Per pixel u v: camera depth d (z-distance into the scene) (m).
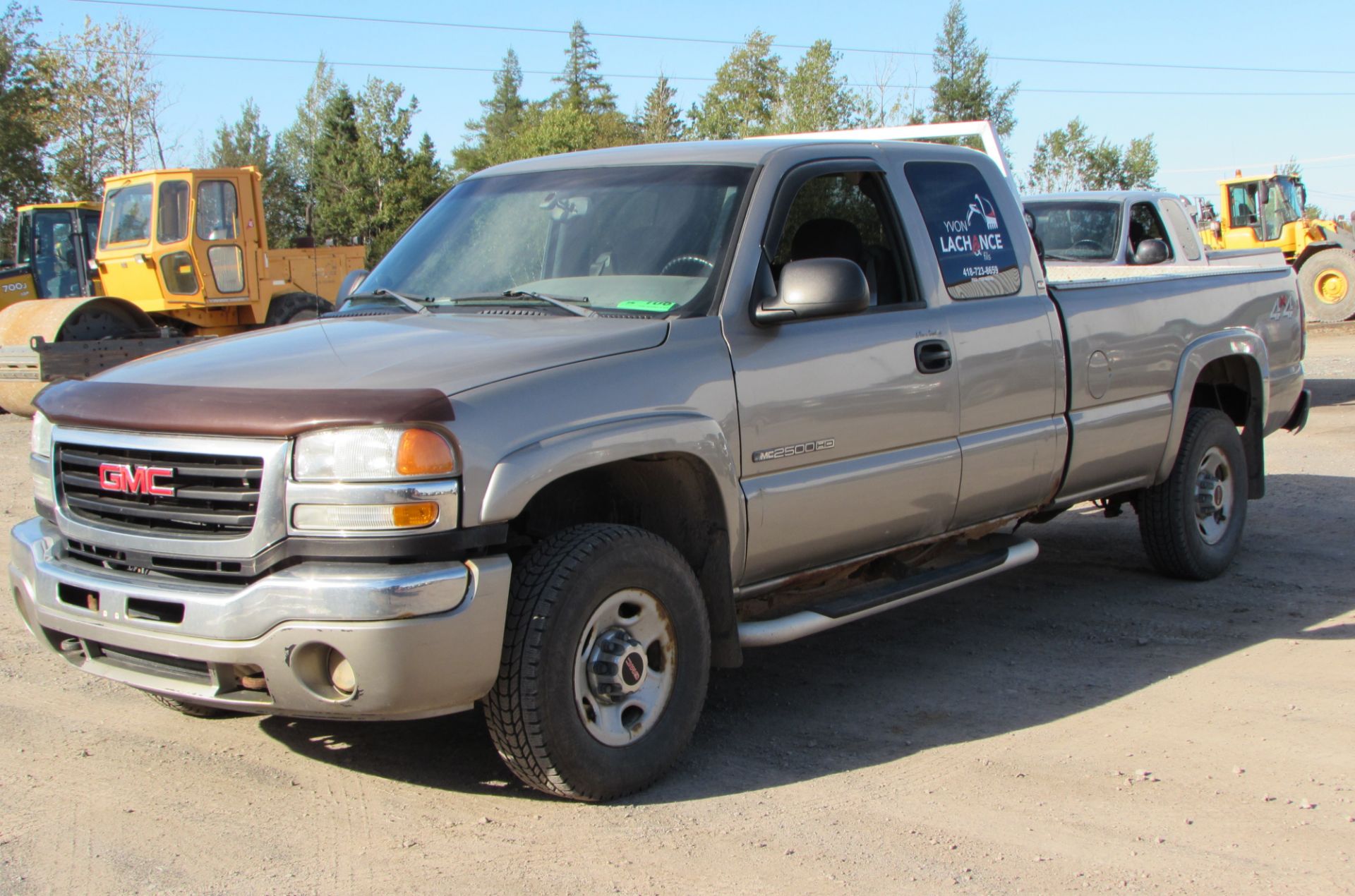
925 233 4.79
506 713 3.41
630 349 3.76
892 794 3.70
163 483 3.41
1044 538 7.46
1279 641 5.28
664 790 3.74
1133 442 5.64
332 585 3.16
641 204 4.42
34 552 3.77
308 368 3.57
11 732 4.18
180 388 3.53
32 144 42.06
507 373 3.47
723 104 76.19
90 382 3.81
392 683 3.19
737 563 4.03
